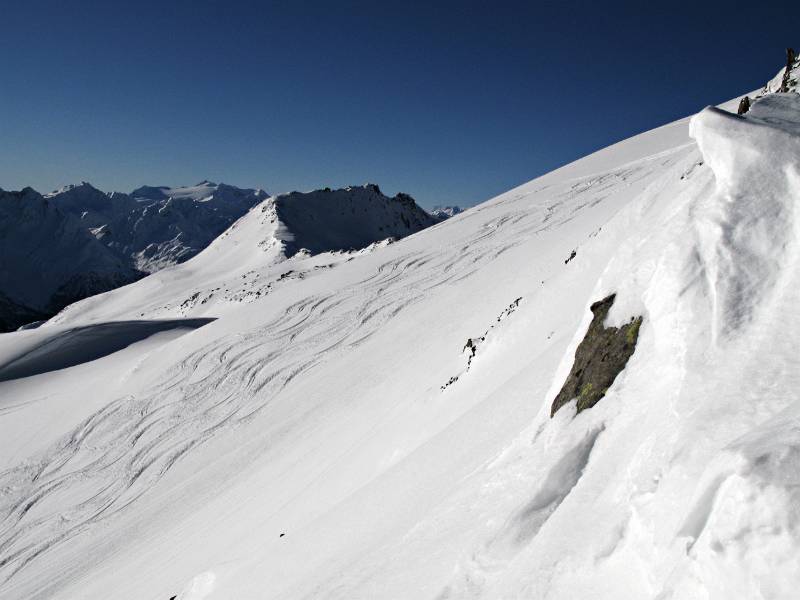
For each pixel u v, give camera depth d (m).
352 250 107.19
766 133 7.29
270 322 60.09
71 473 42.31
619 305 8.48
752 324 5.77
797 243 6.05
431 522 9.02
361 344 49.81
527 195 88.44
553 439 7.81
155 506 34.41
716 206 7.01
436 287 58.97
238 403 45.84
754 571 3.19
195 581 17.08
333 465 22.77
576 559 5.23
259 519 22.03
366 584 8.45
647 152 81.75
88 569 29.02
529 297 23.47
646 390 6.72
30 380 66.62
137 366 57.41
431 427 18.62
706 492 3.85
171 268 176.62
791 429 3.69
